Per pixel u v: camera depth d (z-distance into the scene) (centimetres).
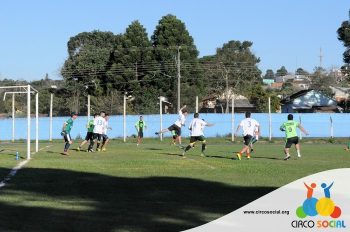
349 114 4972
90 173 1678
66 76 7281
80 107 7088
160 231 880
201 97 7169
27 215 997
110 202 1144
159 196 1224
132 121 4941
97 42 8162
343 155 2564
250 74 8131
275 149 3131
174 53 7012
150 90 6850
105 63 7219
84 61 7225
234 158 2300
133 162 2052
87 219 964
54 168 1830
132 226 911
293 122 2281
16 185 1402
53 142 4259
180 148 3173
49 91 7275
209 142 4206
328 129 4938
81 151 2847
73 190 1317
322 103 7419
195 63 7156
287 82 11088
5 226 898
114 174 1653
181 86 6875
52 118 4906
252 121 2267
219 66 7881
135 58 6975
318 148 3294
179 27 7144
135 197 1210
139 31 7044
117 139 4622
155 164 1973
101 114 2875
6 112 6169
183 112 3438
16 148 3183
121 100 6481
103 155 2503
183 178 1549
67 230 876
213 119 4912
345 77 7688
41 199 1180
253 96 7381
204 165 1939
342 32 6369
